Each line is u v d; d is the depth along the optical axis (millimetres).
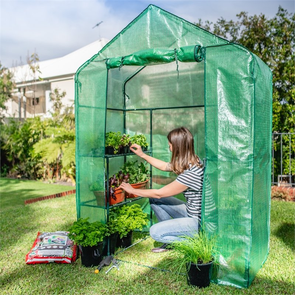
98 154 3391
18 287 2758
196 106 4039
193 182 2957
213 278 2812
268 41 7543
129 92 4430
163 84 4250
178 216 3545
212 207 2812
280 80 7395
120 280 2887
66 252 3297
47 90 14812
